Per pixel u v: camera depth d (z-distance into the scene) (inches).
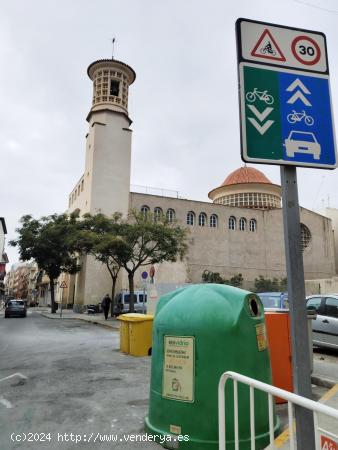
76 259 1449.3
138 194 1664.6
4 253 3164.4
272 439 113.9
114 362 374.9
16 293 5831.7
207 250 1772.9
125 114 1674.5
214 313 171.9
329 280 1338.6
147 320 419.2
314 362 352.2
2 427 198.4
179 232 1048.8
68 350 456.4
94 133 1603.1
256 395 168.6
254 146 107.4
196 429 163.0
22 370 339.9
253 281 1836.9
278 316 250.7
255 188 2094.0
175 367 172.6
